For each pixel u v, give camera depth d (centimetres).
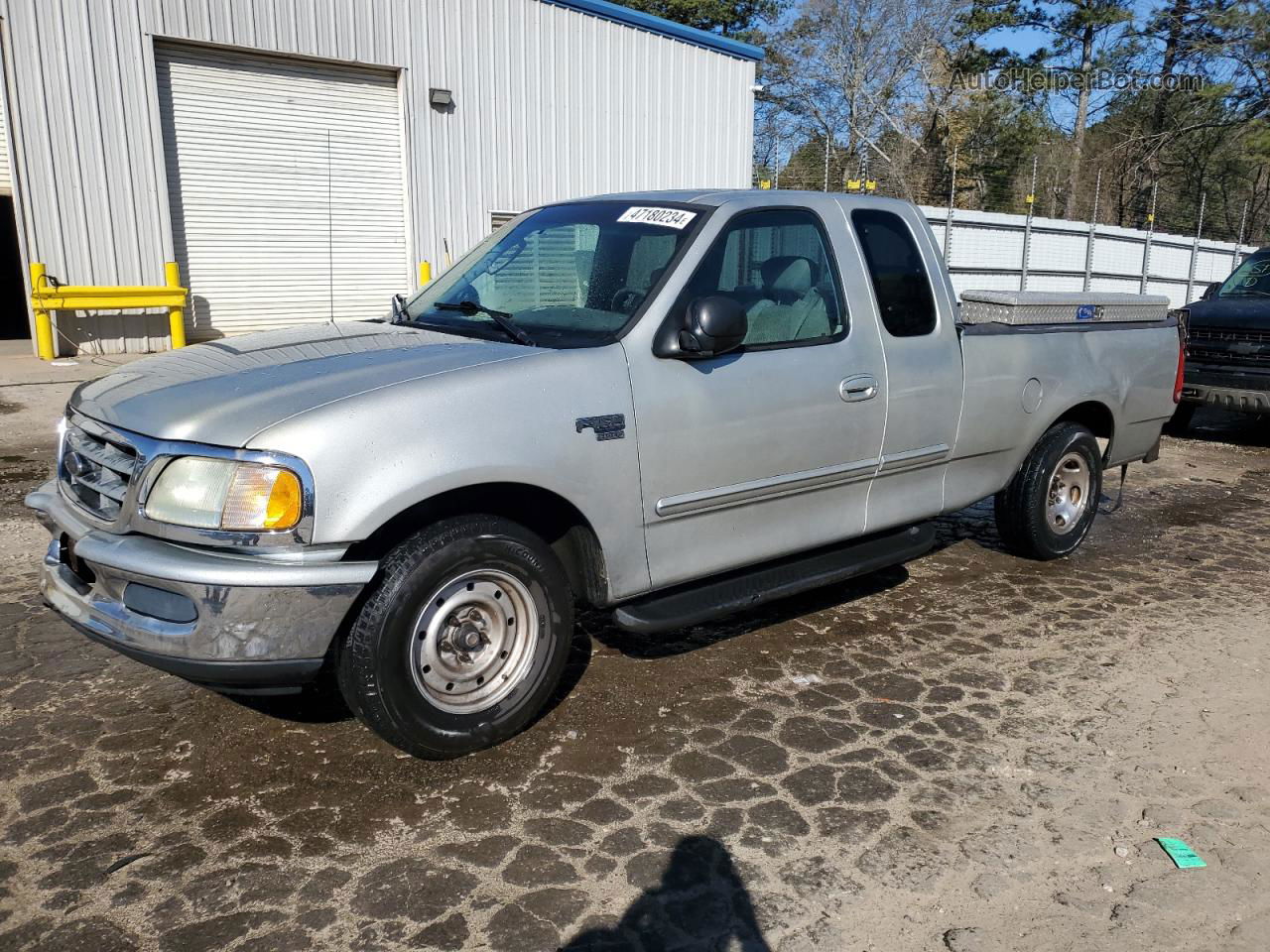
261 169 1392
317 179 1447
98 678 412
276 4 1338
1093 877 298
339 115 1450
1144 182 3975
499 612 350
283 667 308
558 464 347
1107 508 745
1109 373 585
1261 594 558
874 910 280
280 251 1431
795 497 435
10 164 1180
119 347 1297
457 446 324
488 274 445
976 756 367
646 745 369
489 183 1602
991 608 525
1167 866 305
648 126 1788
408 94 1486
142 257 1284
